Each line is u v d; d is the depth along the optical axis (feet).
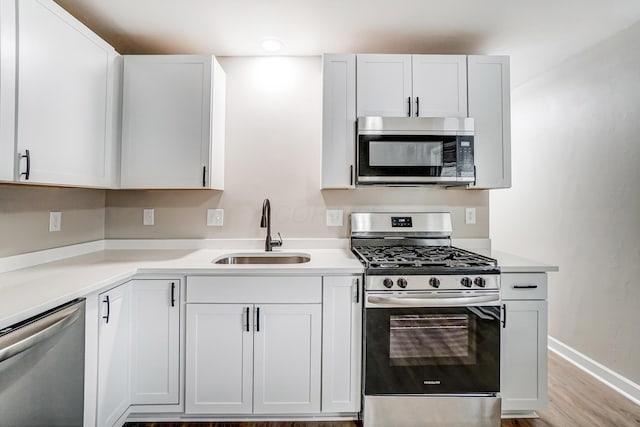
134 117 6.51
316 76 7.77
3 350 3.04
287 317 5.66
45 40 4.65
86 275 4.93
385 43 7.16
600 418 6.07
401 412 5.57
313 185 7.79
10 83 4.12
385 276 5.55
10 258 5.23
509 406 5.80
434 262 5.70
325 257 6.62
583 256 7.88
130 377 5.57
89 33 5.61
